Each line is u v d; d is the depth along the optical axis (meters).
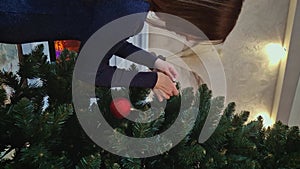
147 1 0.54
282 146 0.58
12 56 0.98
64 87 0.63
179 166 0.55
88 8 0.57
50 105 0.60
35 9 0.57
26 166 0.48
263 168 0.58
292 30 1.32
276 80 1.51
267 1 1.32
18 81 0.65
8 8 0.56
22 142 0.51
